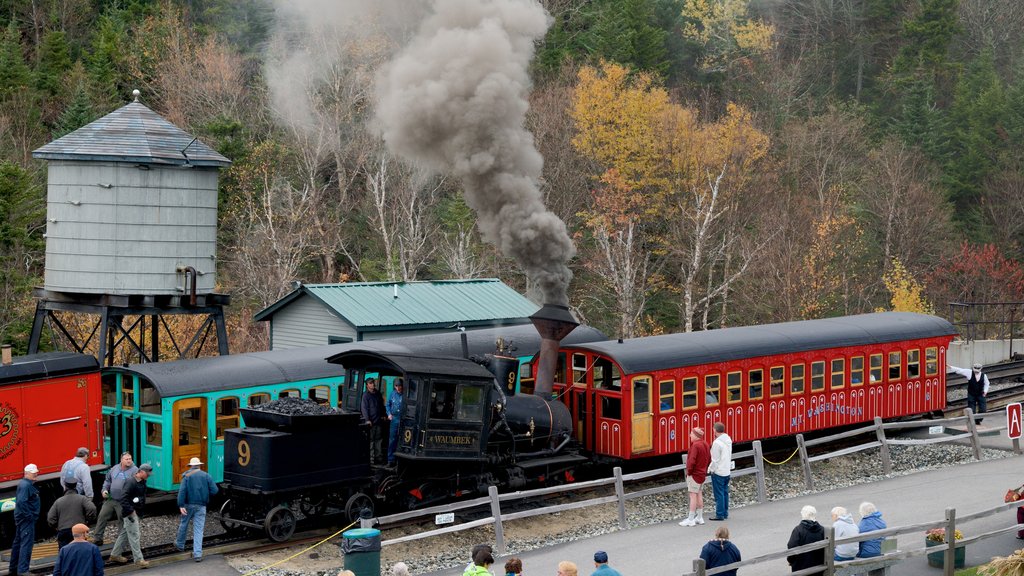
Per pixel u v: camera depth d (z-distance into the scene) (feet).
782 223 211.41
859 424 128.98
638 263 210.79
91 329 158.92
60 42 227.61
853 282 221.25
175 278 111.86
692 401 110.22
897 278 214.28
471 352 109.70
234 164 200.75
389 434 91.40
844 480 111.45
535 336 116.16
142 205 109.81
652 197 216.54
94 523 92.27
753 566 75.51
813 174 254.06
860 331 128.06
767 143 229.45
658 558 78.38
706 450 88.33
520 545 87.92
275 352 107.14
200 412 97.04
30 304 158.30
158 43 229.45
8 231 155.43
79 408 92.07
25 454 88.12
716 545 63.93
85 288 109.60
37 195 174.50
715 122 251.60
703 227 196.24
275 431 84.33
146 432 97.50
